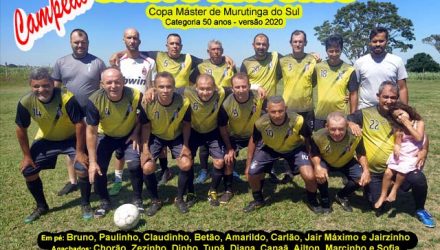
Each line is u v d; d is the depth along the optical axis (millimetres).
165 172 6625
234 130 5984
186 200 5703
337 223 4910
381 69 5770
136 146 5324
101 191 5312
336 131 4855
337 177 6660
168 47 6684
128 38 6172
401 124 4836
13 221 5121
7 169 7492
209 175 6965
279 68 6652
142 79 6355
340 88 6086
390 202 5344
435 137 9422
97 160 5266
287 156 5445
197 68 6750
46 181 6719
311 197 5254
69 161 6098
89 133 5047
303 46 6363
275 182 6480
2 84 34656
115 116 5125
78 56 5902
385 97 4871
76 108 4973
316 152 5215
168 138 5574
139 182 5328
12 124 13422
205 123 5660
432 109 14453
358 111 5234
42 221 5121
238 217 5133
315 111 6508
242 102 5605
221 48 6629
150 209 5289
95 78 5945
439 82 40156
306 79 6375
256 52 6539
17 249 4414
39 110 4859
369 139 5105
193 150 5898
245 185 6395
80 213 5348
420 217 4871
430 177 6469
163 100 5125
